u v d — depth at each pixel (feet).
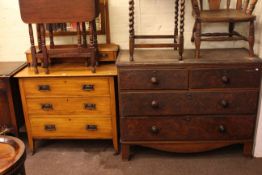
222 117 7.64
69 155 8.38
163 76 7.30
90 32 7.58
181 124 7.72
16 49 9.11
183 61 7.23
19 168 4.56
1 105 8.01
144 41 8.83
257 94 7.46
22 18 7.30
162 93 7.45
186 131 7.78
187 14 8.50
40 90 7.85
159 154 8.32
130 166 7.81
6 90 7.84
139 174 7.46
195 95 7.46
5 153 4.78
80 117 8.06
